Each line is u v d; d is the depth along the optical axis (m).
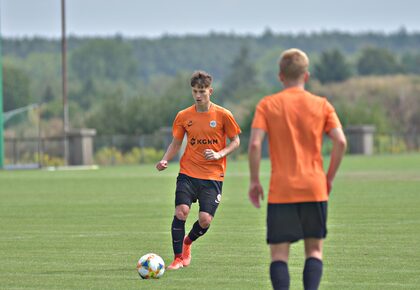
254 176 18.69
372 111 149.50
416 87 197.50
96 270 26.03
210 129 26.86
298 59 19.00
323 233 18.81
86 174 84.19
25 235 34.56
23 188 63.09
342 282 23.81
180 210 26.45
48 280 24.47
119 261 27.72
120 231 35.62
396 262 27.05
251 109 133.50
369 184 62.75
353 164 97.19
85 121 155.50
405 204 46.81
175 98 154.50
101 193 57.25
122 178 75.75
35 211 44.75
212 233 34.66
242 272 25.58
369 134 133.88
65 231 35.81
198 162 26.92
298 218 18.64
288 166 18.69
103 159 118.50
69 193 57.53
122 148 125.50
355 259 27.66
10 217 41.81
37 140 107.12
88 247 30.92
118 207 46.69
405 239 32.31
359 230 35.16
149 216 41.72
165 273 25.47
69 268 26.42
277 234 18.64
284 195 18.61
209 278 24.61
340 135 18.80
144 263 24.58
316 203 18.62
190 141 27.06
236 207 46.00
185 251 26.83
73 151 107.50
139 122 147.25
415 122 186.12
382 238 32.62
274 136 18.78
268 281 24.12
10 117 112.62
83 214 42.97
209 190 26.81
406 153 140.00
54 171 92.44
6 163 111.69
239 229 36.03
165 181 70.81
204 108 26.98
